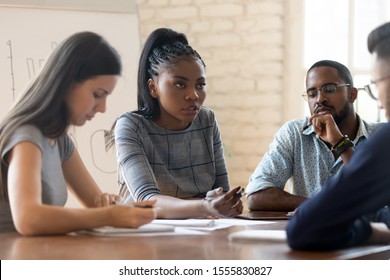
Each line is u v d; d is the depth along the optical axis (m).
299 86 6.45
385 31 2.01
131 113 3.37
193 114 3.27
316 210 1.91
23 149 2.34
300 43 6.43
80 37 2.45
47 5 4.81
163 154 3.38
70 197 4.70
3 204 2.47
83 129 4.82
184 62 3.23
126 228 2.36
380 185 1.87
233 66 6.46
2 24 4.70
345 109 3.71
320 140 3.80
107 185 4.82
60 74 2.43
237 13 6.44
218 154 3.56
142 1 6.57
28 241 2.17
